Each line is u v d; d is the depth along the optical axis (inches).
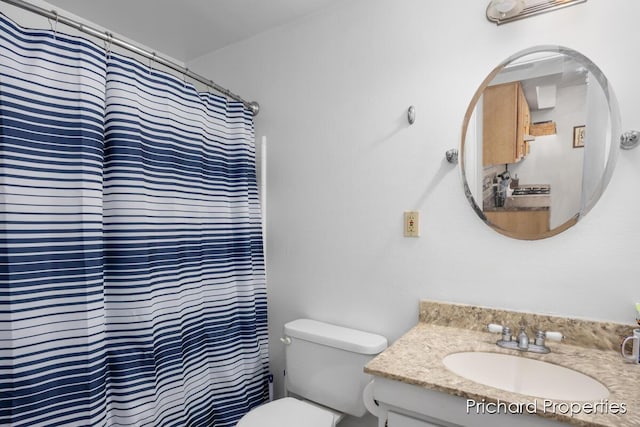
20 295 37.9
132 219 47.6
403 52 57.6
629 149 41.9
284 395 72.1
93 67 43.6
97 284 43.3
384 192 59.8
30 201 38.9
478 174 51.1
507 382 42.7
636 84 41.5
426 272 55.8
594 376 36.9
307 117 68.6
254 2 63.7
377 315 60.6
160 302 52.9
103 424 43.6
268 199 74.1
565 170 45.4
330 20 65.4
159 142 53.9
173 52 83.1
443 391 34.6
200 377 60.3
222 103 67.0
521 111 48.0
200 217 61.2
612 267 43.2
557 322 45.6
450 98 53.5
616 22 42.5
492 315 49.7
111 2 63.3
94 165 43.1
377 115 60.4
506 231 49.1
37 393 38.8
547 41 46.4
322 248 67.0
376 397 39.3
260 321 71.6
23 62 39.2
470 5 51.8
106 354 45.6
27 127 38.8
